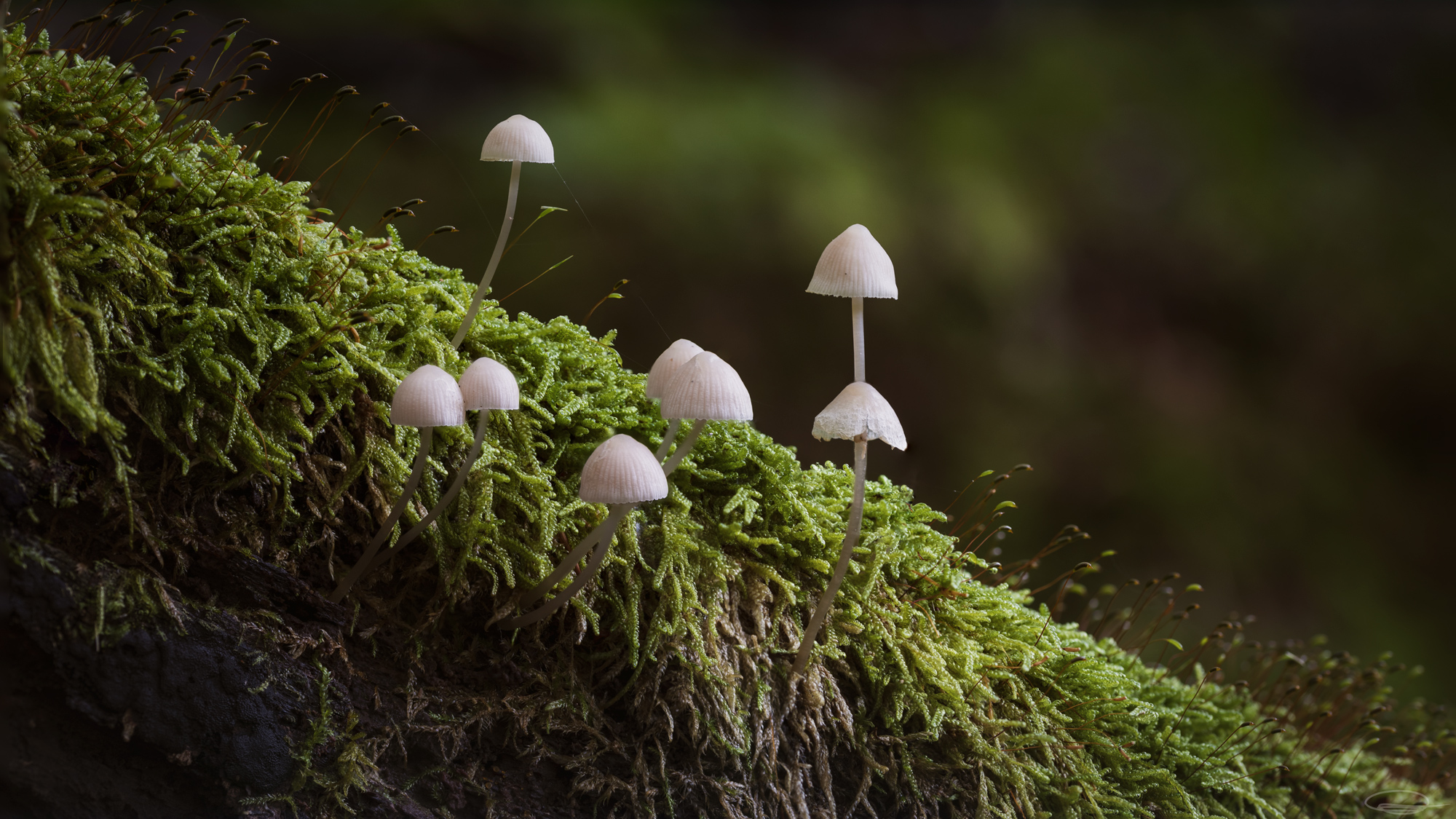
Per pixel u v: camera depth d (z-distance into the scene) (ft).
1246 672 1.97
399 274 1.64
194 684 1.55
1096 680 1.70
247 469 1.56
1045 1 5.60
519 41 4.13
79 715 1.53
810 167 4.24
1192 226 5.09
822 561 1.66
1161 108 5.33
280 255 1.60
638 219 3.91
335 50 3.76
